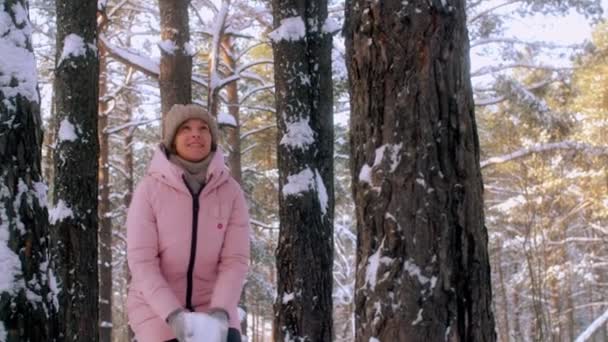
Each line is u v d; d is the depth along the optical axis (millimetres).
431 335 2904
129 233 2793
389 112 3080
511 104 14289
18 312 3010
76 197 6473
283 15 8008
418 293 2934
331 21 8203
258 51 17891
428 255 2951
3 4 3242
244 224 2967
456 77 3068
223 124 11195
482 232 3049
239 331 2863
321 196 7633
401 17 3078
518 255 21953
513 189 20391
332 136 7996
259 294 19547
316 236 7516
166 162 2840
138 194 2838
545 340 14594
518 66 14586
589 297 29484
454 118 3035
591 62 14664
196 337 2576
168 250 2801
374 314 3012
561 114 14375
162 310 2646
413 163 3010
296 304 7355
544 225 17750
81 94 6664
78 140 6574
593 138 18203
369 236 3098
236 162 15984
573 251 23609
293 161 7641
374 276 3035
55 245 6305
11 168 3109
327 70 8062
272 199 20406
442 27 3059
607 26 19203
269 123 18656
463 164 3025
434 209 2971
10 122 3121
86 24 6801
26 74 3232
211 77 11461
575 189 20016
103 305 15562
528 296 22391
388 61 3096
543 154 16016
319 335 7367
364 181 3125
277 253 7594
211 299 2812
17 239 3074
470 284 2963
